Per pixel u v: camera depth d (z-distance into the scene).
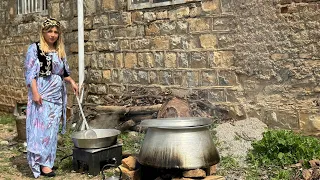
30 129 3.75
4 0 7.71
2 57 7.86
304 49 4.22
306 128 4.24
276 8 4.36
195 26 4.95
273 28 4.39
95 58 5.98
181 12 5.05
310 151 3.70
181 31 5.07
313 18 4.15
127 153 4.05
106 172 3.73
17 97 7.52
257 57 4.51
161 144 3.01
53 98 3.79
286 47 4.32
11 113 7.70
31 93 3.74
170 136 3.00
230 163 3.78
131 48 5.58
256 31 4.50
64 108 3.93
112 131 3.88
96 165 3.67
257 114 4.55
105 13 5.82
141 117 5.06
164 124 3.00
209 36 4.84
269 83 4.46
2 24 7.79
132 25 5.54
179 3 5.05
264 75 4.48
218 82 4.81
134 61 5.56
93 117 5.46
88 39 6.04
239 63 4.65
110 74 5.83
